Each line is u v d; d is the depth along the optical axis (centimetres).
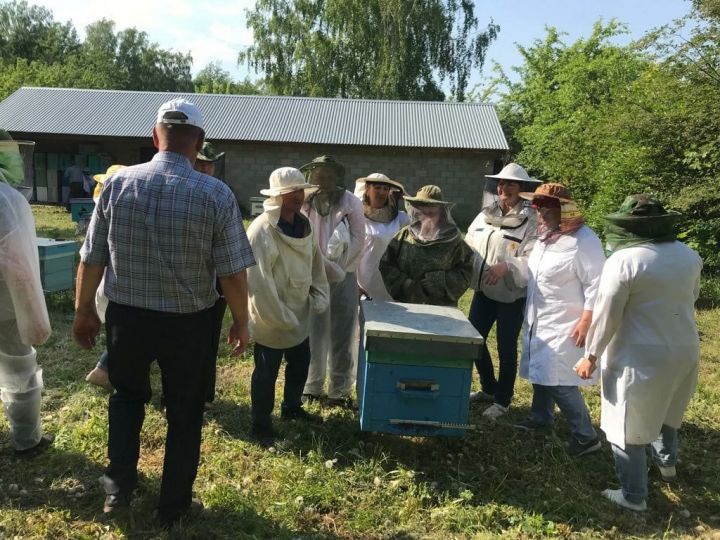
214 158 404
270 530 283
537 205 373
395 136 1827
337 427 395
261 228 343
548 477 344
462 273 396
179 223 247
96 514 287
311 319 427
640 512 315
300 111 2023
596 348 309
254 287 341
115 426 280
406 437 386
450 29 3102
